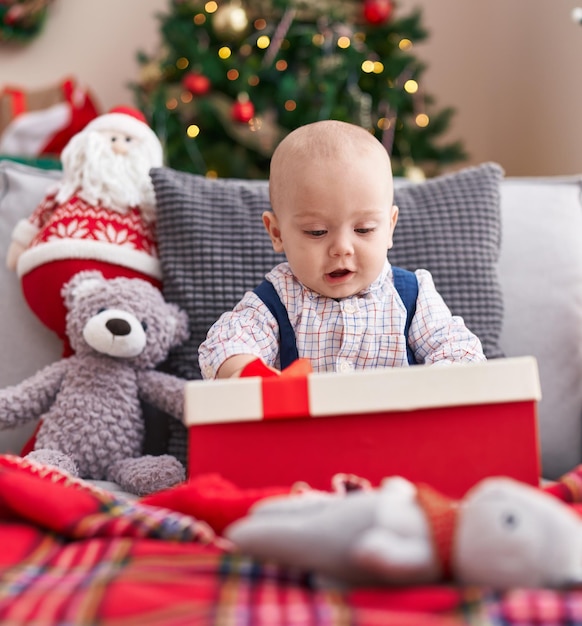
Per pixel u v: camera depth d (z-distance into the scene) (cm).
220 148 269
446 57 338
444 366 81
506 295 151
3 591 61
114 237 148
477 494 63
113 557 68
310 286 122
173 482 127
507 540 59
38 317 149
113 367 139
